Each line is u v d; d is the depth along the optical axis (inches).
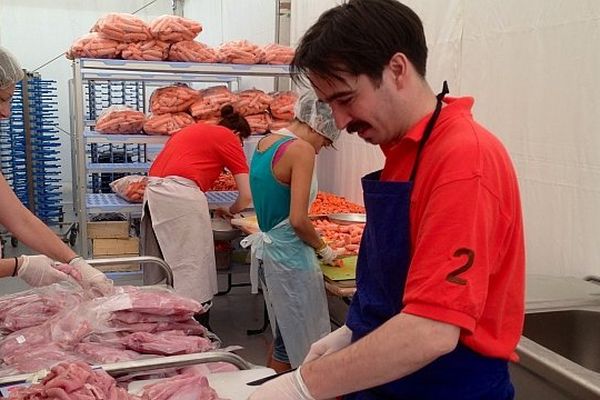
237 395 52.1
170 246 130.5
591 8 74.4
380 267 43.5
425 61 41.8
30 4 295.0
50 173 246.4
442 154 39.0
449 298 35.7
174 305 64.6
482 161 37.7
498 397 43.8
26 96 226.4
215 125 137.8
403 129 42.3
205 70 152.6
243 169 135.6
